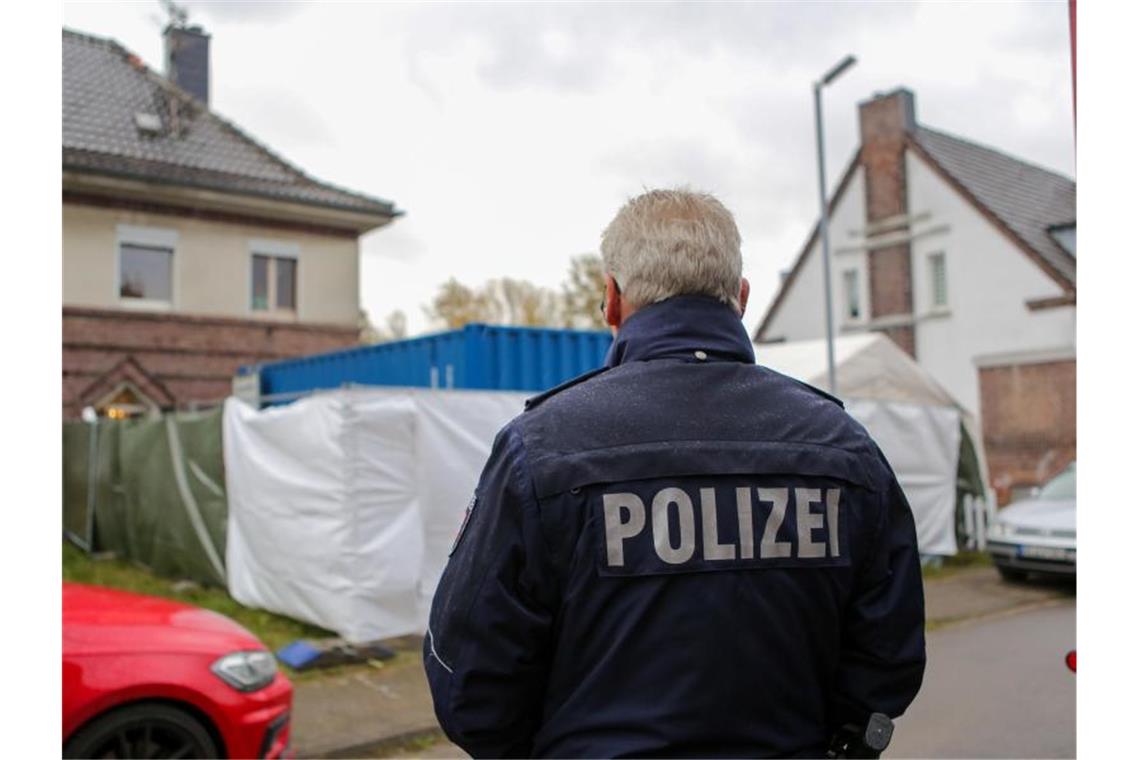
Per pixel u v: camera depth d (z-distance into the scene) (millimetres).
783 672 1518
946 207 21328
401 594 7480
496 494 1541
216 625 4262
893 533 1649
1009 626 8680
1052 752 5098
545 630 1513
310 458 7680
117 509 11664
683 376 1618
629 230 1737
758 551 1515
